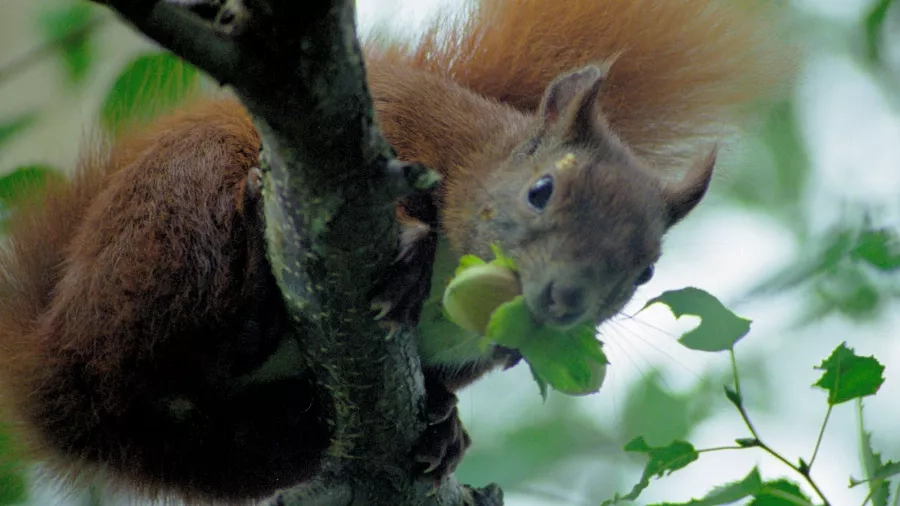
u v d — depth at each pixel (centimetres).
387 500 998
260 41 675
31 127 1402
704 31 1270
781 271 1605
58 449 1052
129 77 1165
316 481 984
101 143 1148
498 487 1125
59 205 1115
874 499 834
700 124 1270
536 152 1050
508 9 1262
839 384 819
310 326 884
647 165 1170
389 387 922
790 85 1300
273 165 779
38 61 1349
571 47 1259
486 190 1048
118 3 647
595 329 933
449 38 1259
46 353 1013
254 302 987
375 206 783
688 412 1662
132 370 1002
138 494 1093
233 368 1011
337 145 738
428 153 1091
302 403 1049
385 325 877
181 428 1041
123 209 1023
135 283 998
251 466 1081
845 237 1554
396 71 1145
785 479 802
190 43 665
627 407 1645
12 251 1106
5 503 1070
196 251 1002
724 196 1752
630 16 1258
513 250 993
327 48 688
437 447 1000
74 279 1017
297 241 816
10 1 1595
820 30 1955
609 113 1252
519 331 866
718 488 800
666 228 1066
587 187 991
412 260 884
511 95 1258
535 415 1850
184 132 1062
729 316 787
